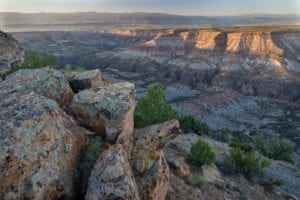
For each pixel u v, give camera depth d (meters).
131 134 13.90
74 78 15.95
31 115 10.60
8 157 9.25
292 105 188.75
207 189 20.73
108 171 10.45
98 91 14.05
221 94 184.75
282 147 66.06
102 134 13.05
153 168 12.98
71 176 10.77
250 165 30.58
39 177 9.51
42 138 10.30
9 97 11.99
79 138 12.10
